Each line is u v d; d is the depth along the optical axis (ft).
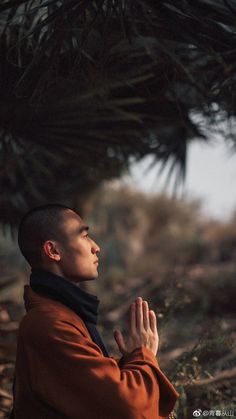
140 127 10.97
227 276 29.14
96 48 8.36
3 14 8.52
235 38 7.71
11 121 9.97
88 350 6.25
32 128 10.19
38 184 16.65
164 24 7.68
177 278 29.12
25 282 33.27
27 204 17.34
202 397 12.41
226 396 12.04
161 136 14.52
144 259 43.57
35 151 12.21
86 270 6.88
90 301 6.77
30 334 6.43
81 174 16.65
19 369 6.57
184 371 11.35
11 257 34.88
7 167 14.03
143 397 6.13
